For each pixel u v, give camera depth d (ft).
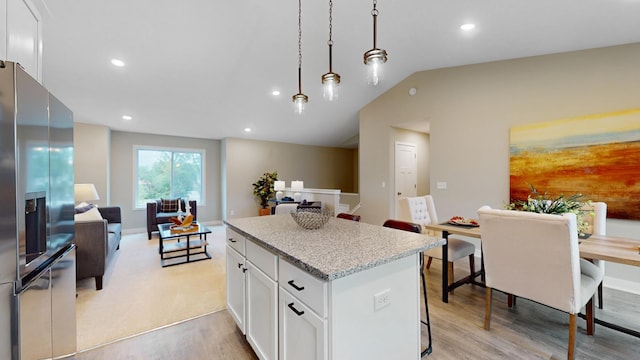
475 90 12.33
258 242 5.10
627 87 8.88
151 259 12.41
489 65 11.93
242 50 10.67
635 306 7.61
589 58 9.57
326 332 3.38
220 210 22.21
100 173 16.61
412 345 4.53
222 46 10.30
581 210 7.17
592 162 9.32
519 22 8.38
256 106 16.06
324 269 3.34
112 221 14.99
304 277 3.75
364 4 8.11
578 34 8.65
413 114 14.58
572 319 5.23
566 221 5.03
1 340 3.87
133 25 8.79
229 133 20.29
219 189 22.26
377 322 3.96
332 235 5.30
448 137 13.16
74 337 5.66
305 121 19.36
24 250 4.07
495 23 8.63
